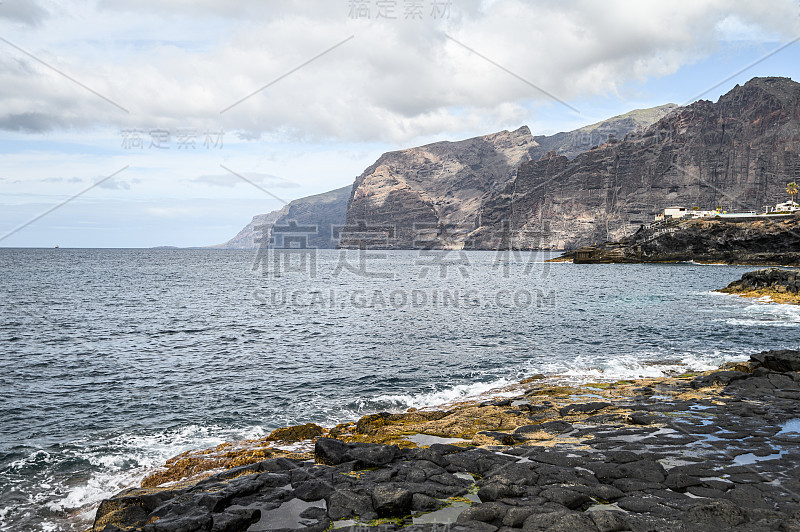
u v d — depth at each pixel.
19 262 160.75
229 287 79.88
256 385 23.58
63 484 13.60
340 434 16.22
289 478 11.20
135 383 24.00
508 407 18.05
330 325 41.00
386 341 33.84
